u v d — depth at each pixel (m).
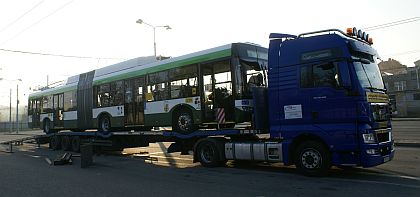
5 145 28.31
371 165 8.95
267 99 11.70
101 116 18.72
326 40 9.70
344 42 9.41
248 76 12.26
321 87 9.69
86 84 20.12
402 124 33.00
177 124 13.99
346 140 9.19
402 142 16.92
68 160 15.21
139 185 9.68
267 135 11.48
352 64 9.30
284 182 9.27
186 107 13.56
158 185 9.58
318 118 9.71
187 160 14.96
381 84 10.11
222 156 12.16
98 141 18.17
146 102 15.49
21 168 14.02
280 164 12.65
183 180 10.20
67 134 21.61
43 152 21.39
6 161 16.78
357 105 9.09
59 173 12.45
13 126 89.69
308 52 10.01
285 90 10.38
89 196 8.51
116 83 17.64
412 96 51.75
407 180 9.01
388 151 9.73
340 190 8.12
